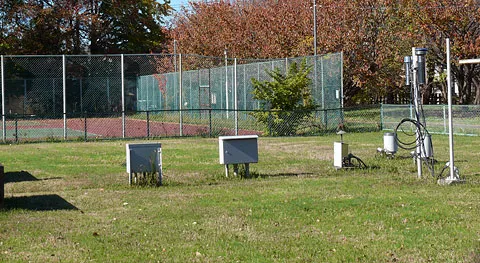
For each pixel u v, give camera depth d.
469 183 12.41
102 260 7.19
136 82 35.41
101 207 10.52
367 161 16.30
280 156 18.12
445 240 7.87
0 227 8.92
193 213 9.83
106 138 24.48
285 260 7.09
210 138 24.88
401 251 7.40
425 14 36.31
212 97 31.97
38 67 33.34
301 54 37.09
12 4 48.34
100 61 34.69
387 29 37.72
